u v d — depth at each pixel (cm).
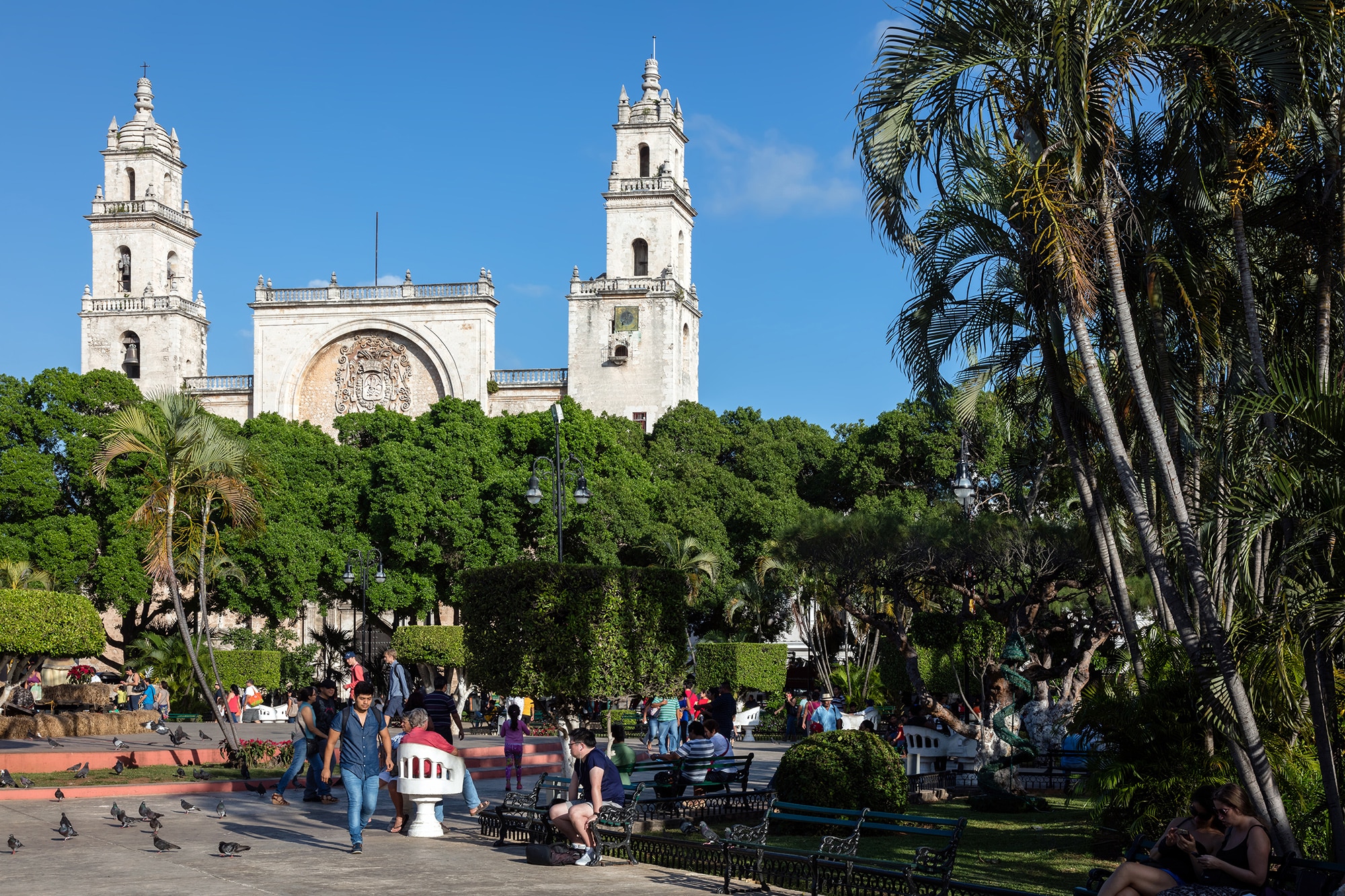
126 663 5697
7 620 2941
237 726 4450
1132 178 1394
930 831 1145
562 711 1972
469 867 1338
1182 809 1363
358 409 8388
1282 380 1027
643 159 8631
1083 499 1491
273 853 1439
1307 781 1295
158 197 8838
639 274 8581
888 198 1334
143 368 8638
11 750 2697
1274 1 1173
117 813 1655
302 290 8431
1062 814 1908
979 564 2564
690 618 6088
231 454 2758
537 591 1822
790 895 1197
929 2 1256
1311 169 1283
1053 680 2697
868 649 4794
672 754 2030
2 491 5681
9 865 1343
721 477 6644
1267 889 901
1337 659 1202
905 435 6594
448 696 2153
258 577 5803
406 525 5916
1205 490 1234
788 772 1669
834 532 2603
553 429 6278
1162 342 1324
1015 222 1391
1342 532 1002
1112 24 1210
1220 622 1201
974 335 1677
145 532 5700
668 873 1321
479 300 8206
